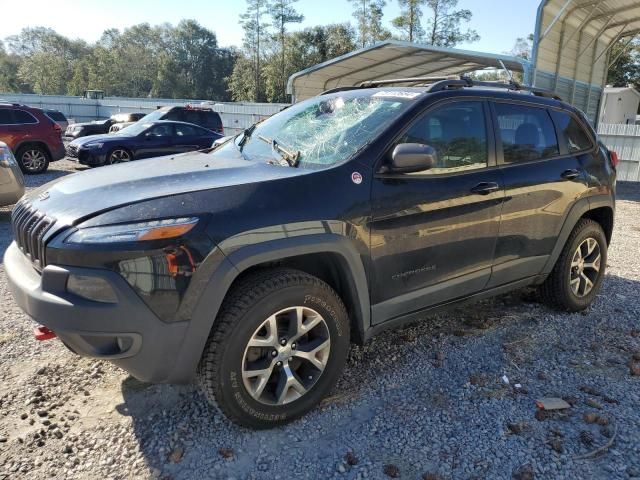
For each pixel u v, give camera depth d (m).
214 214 2.42
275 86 64.75
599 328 4.12
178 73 97.44
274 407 2.69
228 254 2.41
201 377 2.56
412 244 3.07
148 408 2.93
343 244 2.75
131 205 2.43
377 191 2.89
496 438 2.70
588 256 4.41
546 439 2.69
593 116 17.09
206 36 102.44
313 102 3.87
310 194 2.69
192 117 17.23
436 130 3.26
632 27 15.45
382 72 17.59
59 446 2.60
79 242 2.29
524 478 2.41
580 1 12.85
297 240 2.59
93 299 2.27
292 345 2.72
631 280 5.39
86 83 92.56
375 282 2.97
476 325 4.12
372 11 54.38
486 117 3.56
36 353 3.54
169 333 2.36
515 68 14.73
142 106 33.34
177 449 2.57
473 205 3.32
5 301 4.44
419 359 3.54
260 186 2.62
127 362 2.38
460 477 2.42
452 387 3.20
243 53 73.62
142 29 105.81
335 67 16.88
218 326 2.49
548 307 4.49
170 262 2.30
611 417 2.89
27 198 3.01
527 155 3.79
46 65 94.62
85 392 3.08
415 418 2.88
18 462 2.48
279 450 2.60
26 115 13.20
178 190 2.55
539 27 12.54
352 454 2.57
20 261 2.75
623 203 11.34
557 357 3.62
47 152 13.57
